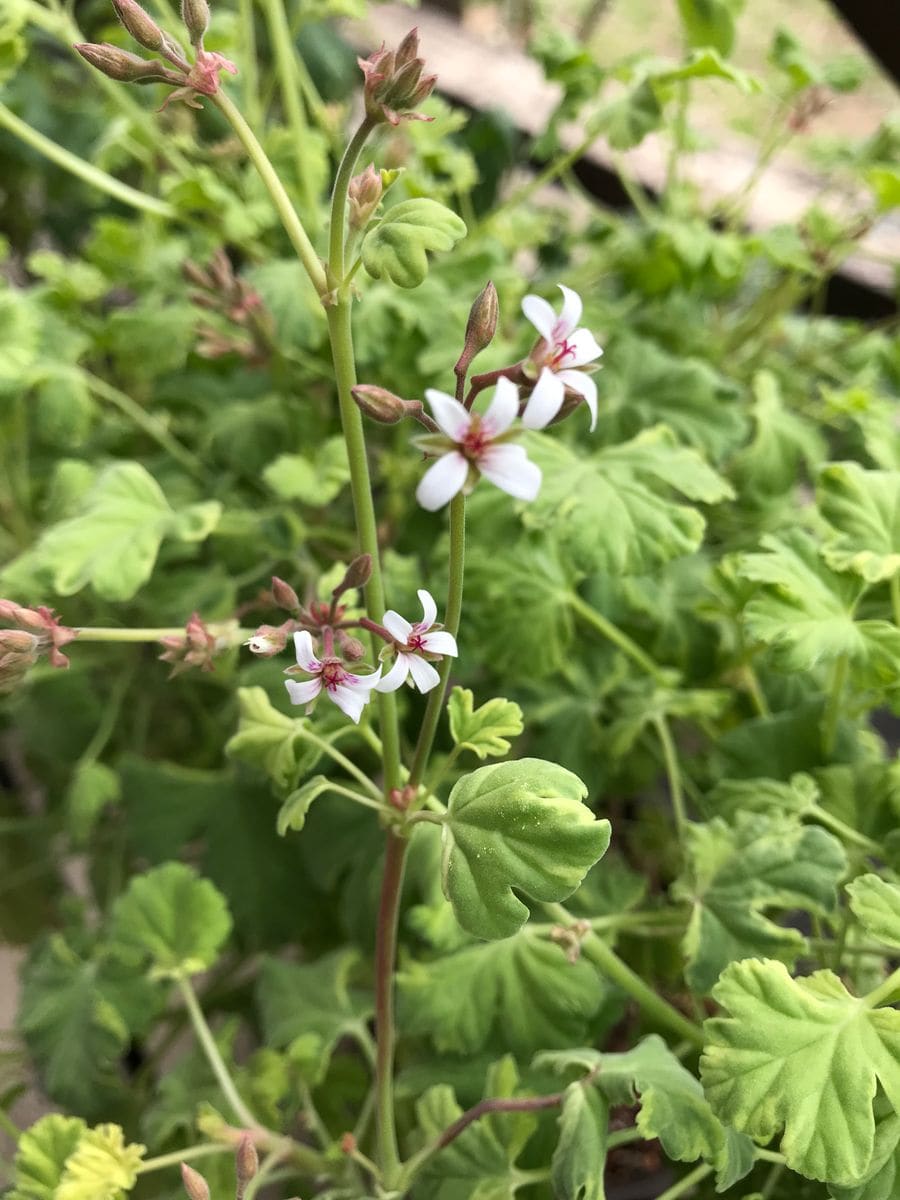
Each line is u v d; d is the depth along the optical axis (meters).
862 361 0.34
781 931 0.18
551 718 0.26
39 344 0.28
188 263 0.25
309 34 0.41
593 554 0.22
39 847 0.34
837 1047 0.15
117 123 0.34
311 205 0.28
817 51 0.40
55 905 0.34
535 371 0.12
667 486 0.24
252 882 0.27
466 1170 0.19
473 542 0.24
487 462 0.11
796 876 0.19
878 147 0.33
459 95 0.44
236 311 0.25
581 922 0.19
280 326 0.27
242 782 0.28
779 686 0.27
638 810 0.31
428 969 0.22
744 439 0.29
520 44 0.50
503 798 0.14
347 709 0.13
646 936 0.24
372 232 0.14
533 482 0.11
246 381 0.33
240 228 0.28
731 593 0.22
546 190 0.49
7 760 0.40
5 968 0.37
